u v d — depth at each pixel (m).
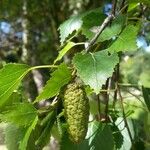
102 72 0.09
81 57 0.09
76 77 0.09
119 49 0.10
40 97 0.09
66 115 0.09
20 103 0.09
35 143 0.10
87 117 0.09
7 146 0.10
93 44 0.10
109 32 0.10
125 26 0.10
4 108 0.10
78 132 0.09
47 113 0.10
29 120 0.09
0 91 0.10
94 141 0.10
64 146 0.10
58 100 0.10
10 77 0.10
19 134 0.10
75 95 0.09
